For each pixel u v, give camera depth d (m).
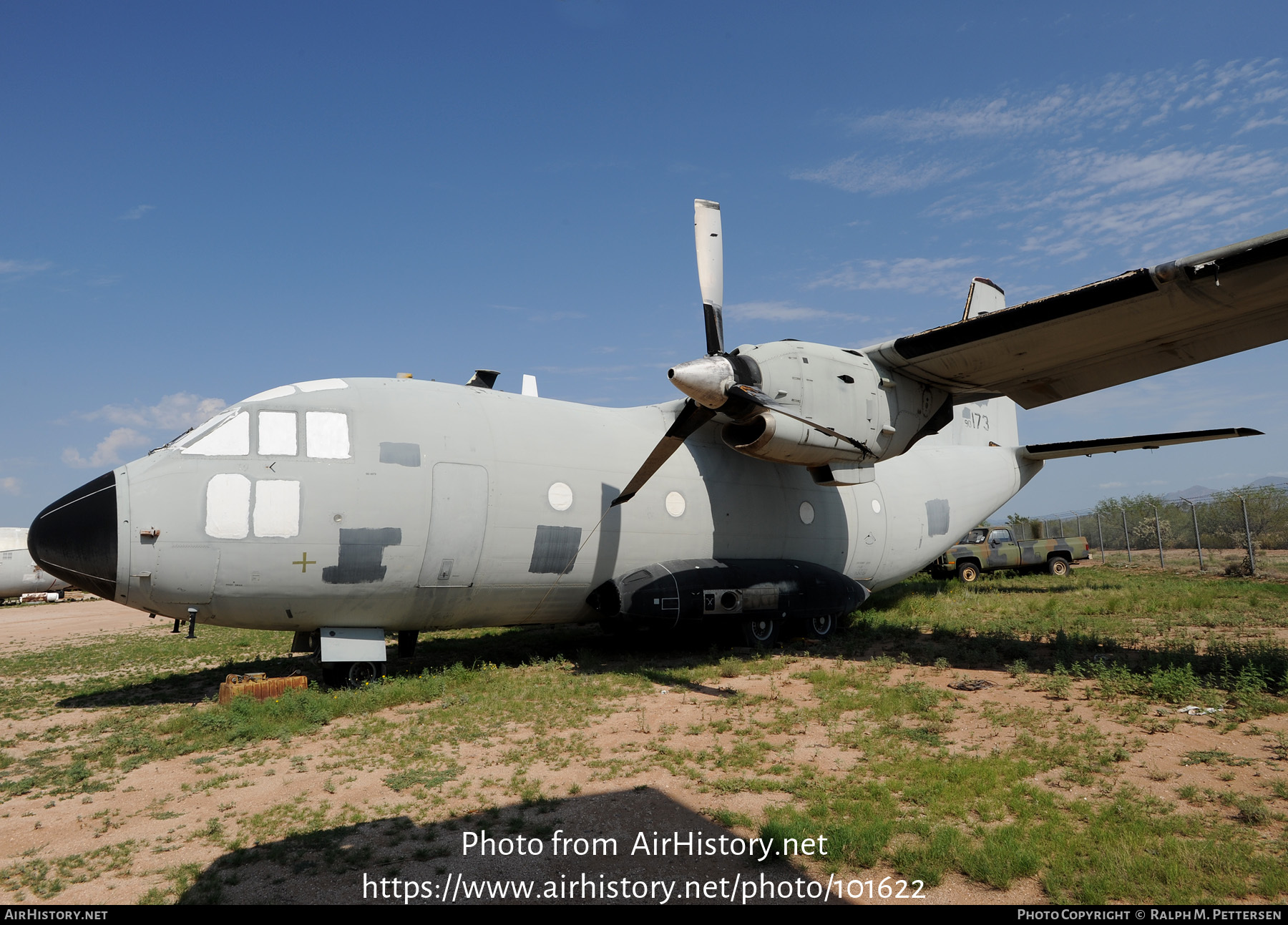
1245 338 9.05
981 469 15.80
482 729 7.07
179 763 6.37
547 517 9.83
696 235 9.93
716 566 10.91
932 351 9.70
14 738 7.36
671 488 11.04
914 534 14.36
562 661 10.29
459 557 9.23
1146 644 10.14
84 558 8.08
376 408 9.22
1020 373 10.42
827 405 9.72
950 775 5.34
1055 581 20.86
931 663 9.47
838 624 13.10
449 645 12.38
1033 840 4.26
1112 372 10.23
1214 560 28.05
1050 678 8.27
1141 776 5.25
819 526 12.66
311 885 4.04
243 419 8.69
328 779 5.79
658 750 6.21
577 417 10.88
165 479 8.28
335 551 8.60
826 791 5.18
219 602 8.41
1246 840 4.20
